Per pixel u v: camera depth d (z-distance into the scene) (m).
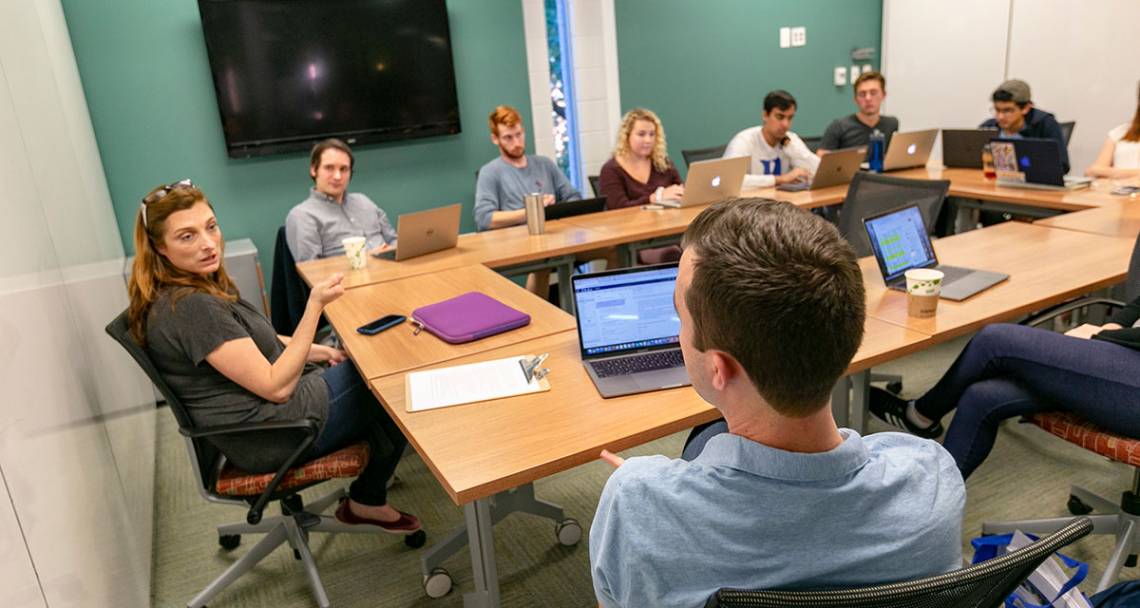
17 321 1.38
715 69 5.57
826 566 0.68
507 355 1.87
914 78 6.06
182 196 1.79
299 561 2.23
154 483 2.76
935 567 0.73
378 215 3.74
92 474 1.69
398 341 2.03
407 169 4.64
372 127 4.43
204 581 2.17
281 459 1.86
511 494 2.09
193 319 1.76
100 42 3.73
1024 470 2.41
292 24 4.10
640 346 1.79
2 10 1.95
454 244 3.21
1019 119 4.14
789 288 0.64
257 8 3.99
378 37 4.34
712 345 0.69
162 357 1.80
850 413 2.00
